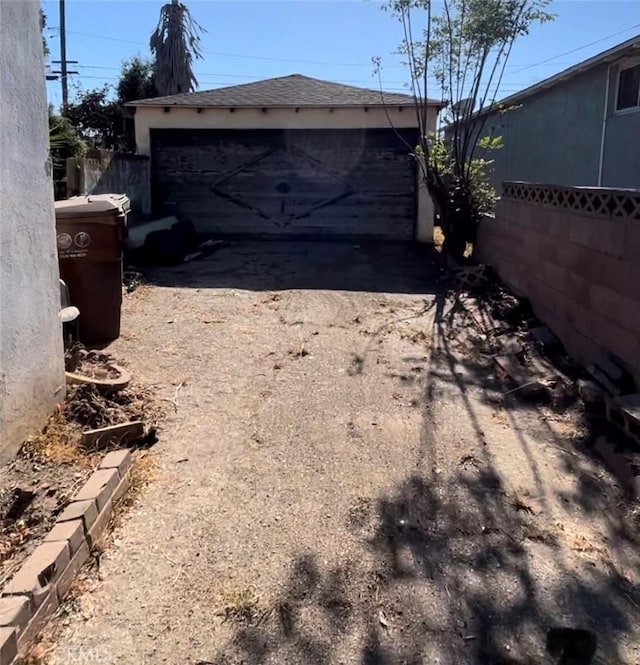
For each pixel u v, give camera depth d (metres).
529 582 2.58
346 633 2.30
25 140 3.26
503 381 4.75
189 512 3.00
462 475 3.41
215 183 11.60
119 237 5.30
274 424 3.99
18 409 3.19
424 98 9.63
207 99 11.59
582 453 3.66
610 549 2.80
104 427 3.57
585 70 11.03
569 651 2.23
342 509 3.08
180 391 4.45
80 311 5.27
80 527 2.57
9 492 2.82
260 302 6.91
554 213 5.49
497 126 16.33
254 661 2.16
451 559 2.72
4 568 2.34
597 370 4.42
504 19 8.62
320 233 11.63
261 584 2.53
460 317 6.44
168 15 22.73
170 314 6.34
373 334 5.89
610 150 10.51
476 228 8.79
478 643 2.26
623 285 4.17
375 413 4.19
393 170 11.33
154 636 2.25
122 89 22.08
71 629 2.25
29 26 3.30
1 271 3.02
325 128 11.24
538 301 5.96
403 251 10.48
